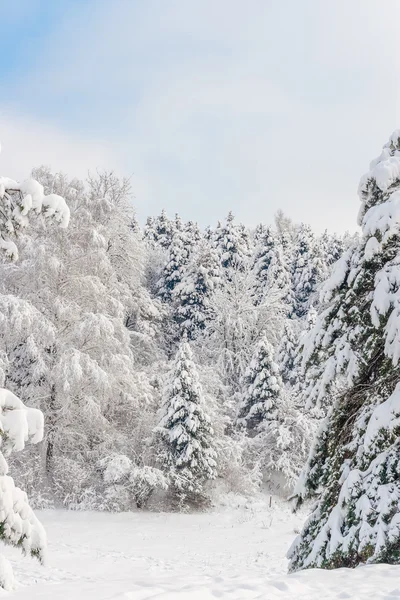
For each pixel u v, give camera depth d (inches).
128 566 508.4
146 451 956.6
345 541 273.0
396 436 285.9
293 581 225.5
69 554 554.9
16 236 178.9
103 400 933.8
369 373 327.0
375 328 303.3
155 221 2359.7
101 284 957.2
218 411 1115.9
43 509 831.1
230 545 672.4
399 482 271.9
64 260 932.0
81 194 994.1
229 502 981.8
